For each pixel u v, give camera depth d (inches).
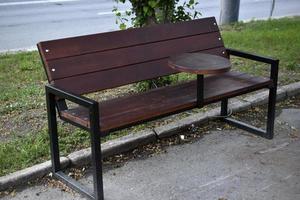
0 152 159.6
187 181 148.8
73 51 152.3
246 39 328.5
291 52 293.3
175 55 167.0
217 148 170.6
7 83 235.5
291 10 532.4
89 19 443.8
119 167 156.9
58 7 510.0
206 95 158.2
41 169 150.1
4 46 335.3
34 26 409.7
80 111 143.6
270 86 173.3
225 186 145.9
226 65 151.0
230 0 401.1
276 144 174.2
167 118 188.7
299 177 150.9
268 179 149.8
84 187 142.2
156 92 164.2
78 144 167.9
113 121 137.1
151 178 150.6
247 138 178.7
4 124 185.3
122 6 517.0
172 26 179.3
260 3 584.7
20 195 141.2
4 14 465.4
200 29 186.9
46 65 146.2
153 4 202.4
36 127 182.4
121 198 139.6
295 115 201.6
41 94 218.5
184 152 167.5
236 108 200.2
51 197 140.3
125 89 222.4
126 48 164.6
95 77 154.9
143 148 169.6
